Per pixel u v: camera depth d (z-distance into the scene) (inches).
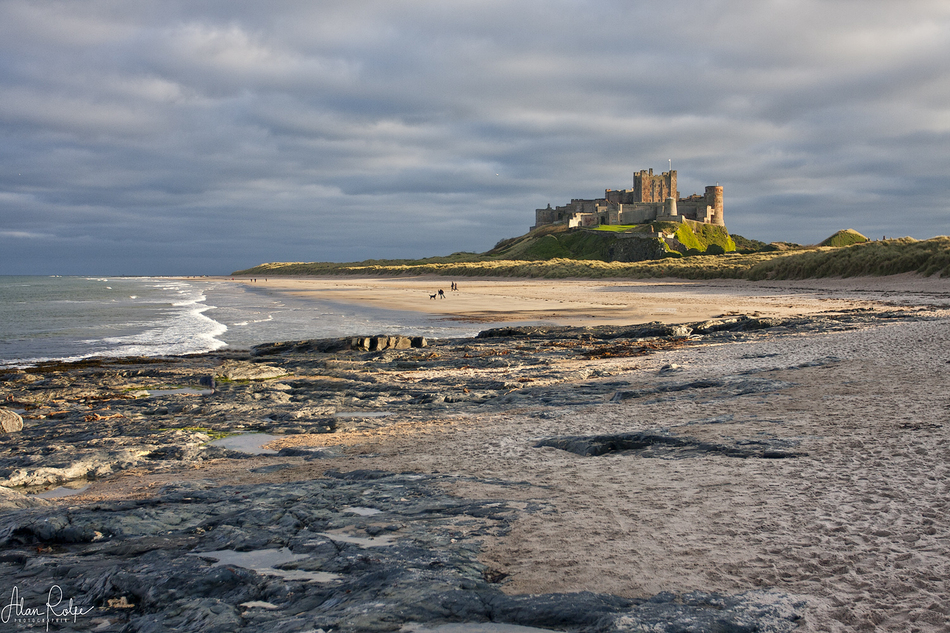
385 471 344.8
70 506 295.3
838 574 189.5
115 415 596.4
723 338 1002.7
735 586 183.9
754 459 318.3
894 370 556.1
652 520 239.6
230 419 564.4
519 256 7687.0
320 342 1074.1
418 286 3885.3
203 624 170.4
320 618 169.3
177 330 1485.0
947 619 163.2
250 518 263.0
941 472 274.8
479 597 180.2
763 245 7608.3
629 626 158.4
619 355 890.1
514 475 322.0
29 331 1493.6
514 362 864.9
